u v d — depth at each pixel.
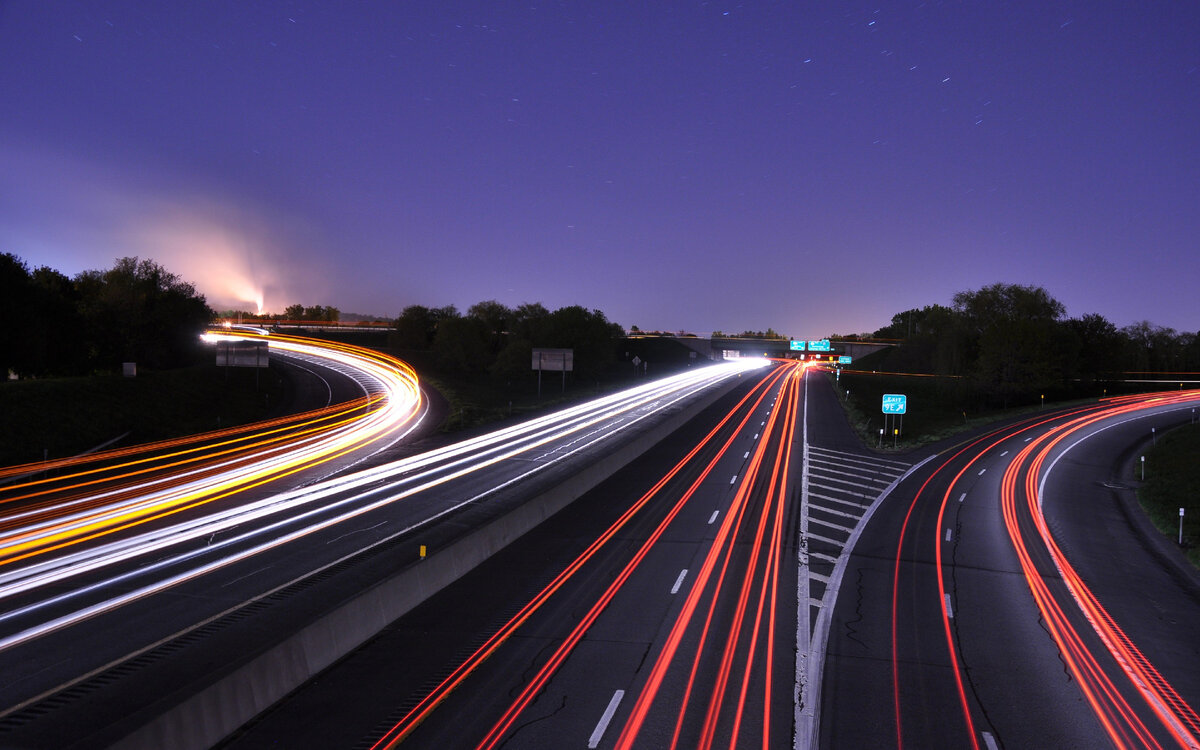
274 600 15.03
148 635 13.05
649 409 62.62
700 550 20.55
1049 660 13.52
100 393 49.12
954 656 13.50
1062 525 26.33
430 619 14.60
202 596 15.31
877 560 20.22
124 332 72.88
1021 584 18.59
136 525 22.34
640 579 17.62
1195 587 19.38
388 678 11.77
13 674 11.33
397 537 20.61
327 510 24.45
